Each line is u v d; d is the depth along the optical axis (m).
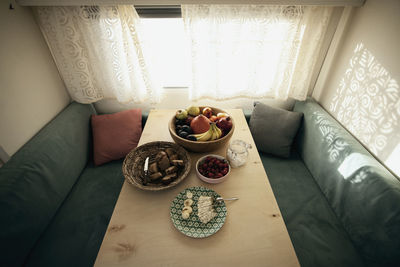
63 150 1.30
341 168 1.15
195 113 1.23
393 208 0.85
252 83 1.59
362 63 1.21
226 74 1.57
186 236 0.77
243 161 1.05
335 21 1.41
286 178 1.43
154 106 1.90
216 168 1.00
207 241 0.76
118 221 0.82
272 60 1.51
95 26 1.33
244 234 0.78
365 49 1.19
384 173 0.96
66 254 1.01
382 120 1.06
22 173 1.02
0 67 1.10
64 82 1.61
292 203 1.26
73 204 1.25
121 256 0.71
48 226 1.13
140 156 1.09
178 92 1.85
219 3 1.21
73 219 1.17
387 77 1.03
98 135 1.53
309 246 1.05
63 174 1.26
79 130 1.48
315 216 1.19
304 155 1.52
